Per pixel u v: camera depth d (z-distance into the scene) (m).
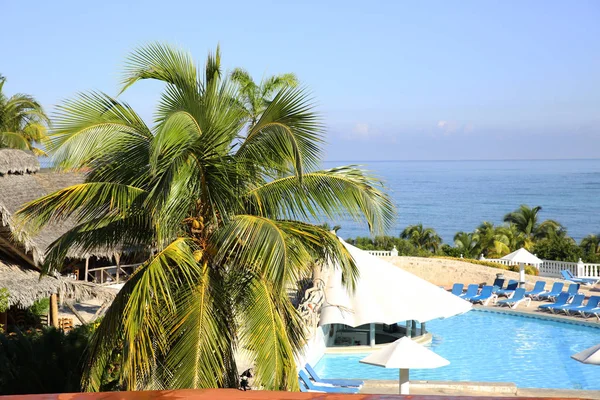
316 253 10.73
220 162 10.41
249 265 10.05
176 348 9.59
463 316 29.84
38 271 17.97
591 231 150.88
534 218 82.50
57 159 10.69
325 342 24.05
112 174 11.10
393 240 58.09
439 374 20.78
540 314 28.53
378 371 21.27
